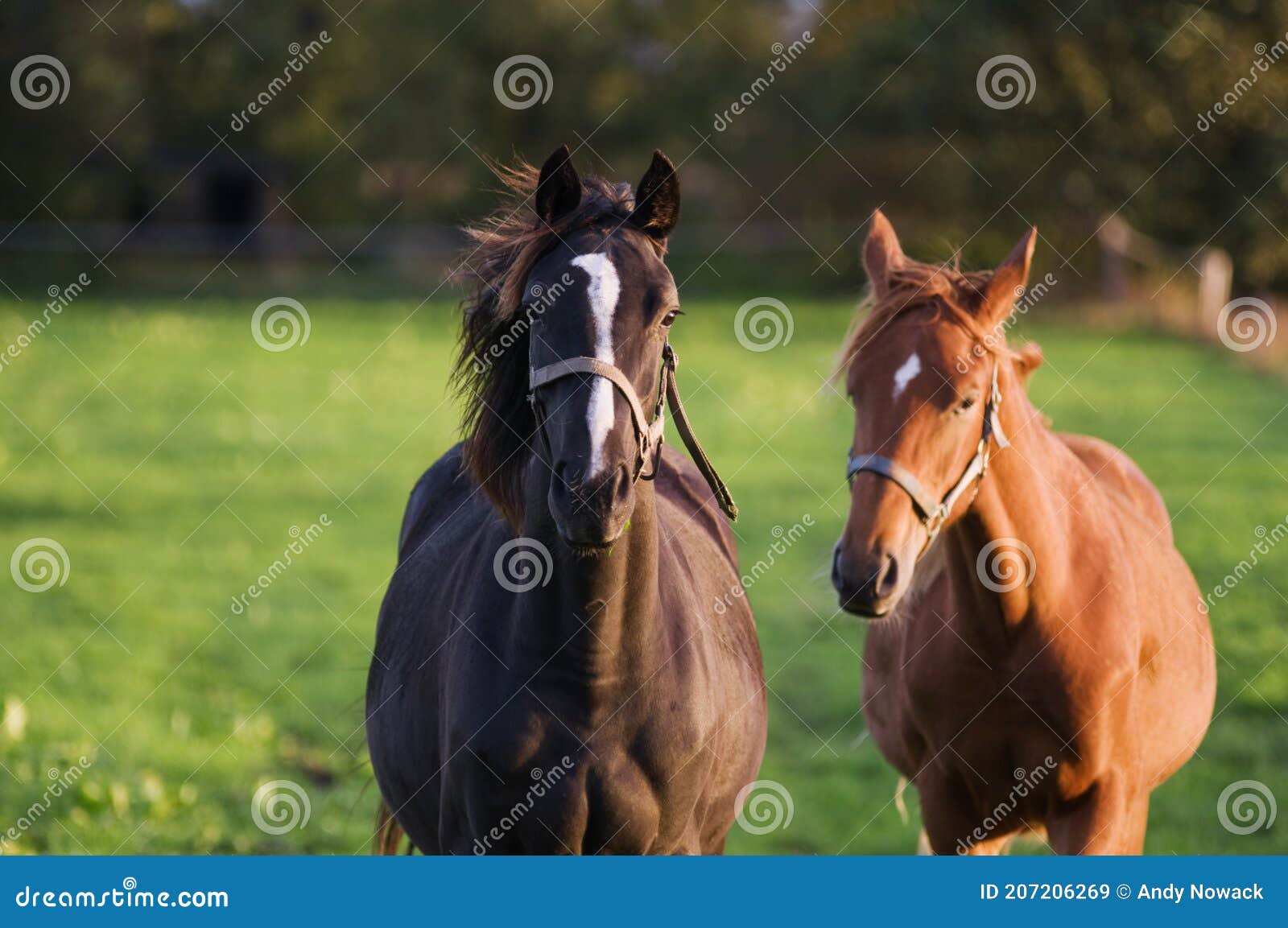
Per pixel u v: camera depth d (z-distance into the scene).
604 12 44.53
